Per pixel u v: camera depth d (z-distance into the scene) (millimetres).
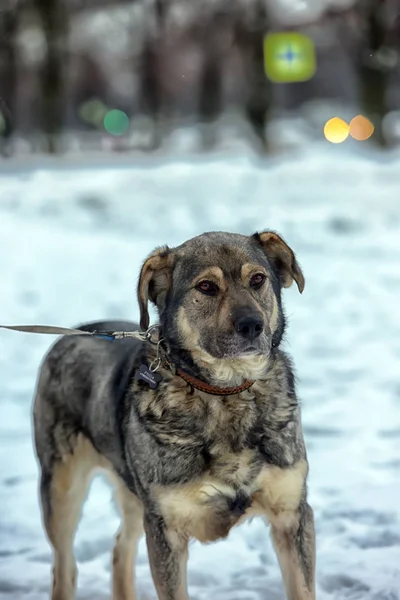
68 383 6672
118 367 6223
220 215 25000
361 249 20016
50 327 6340
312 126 56500
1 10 47781
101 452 6352
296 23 43594
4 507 7816
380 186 28938
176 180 32406
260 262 5691
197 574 6559
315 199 27047
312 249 20266
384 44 38375
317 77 69312
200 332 5516
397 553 6621
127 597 6418
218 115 52562
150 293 5961
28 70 52094
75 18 49500
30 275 18547
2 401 10805
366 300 15523
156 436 5453
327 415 9766
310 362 11945
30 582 6562
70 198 28625
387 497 7594
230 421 5445
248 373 5488
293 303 15625
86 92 66938
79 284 17391
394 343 12734
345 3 42219
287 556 5539
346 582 6238
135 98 65750
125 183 31938
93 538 7285
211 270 5559
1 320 14625
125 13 51750
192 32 50562
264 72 41281
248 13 44031
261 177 32250
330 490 7781
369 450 8688
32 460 8898
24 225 24797
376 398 10289
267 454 5438
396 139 41125
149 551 5535
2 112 47312
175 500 5422
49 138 48250
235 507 5484
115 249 21250
